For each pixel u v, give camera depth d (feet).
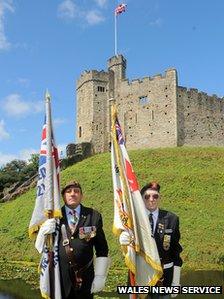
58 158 33.55
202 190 146.51
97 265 31.04
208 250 99.60
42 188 32.37
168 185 150.61
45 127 33.37
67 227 30.94
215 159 187.01
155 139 230.07
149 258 31.78
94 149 244.42
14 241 115.75
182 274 81.71
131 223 32.81
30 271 83.46
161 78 234.38
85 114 253.44
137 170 170.30
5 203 179.22
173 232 33.58
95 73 253.24
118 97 250.98
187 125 229.04
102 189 150.00
